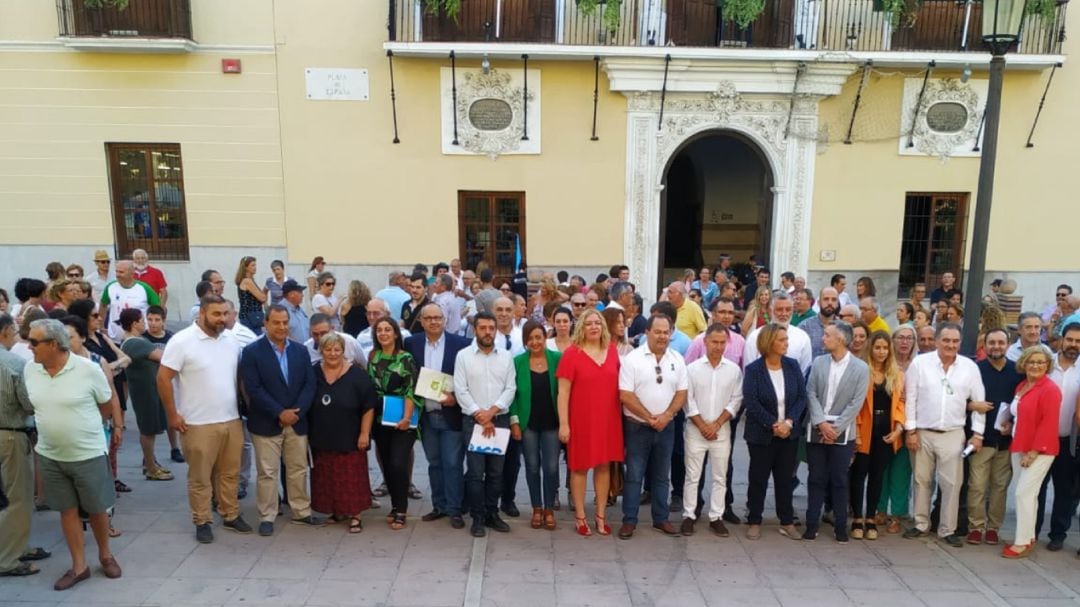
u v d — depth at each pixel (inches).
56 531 201.9
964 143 494.9
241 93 464.4
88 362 169.5
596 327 198.1
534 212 489.4
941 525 208.8
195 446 190.4
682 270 728.3
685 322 280.5
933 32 483.5
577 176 486.6
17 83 455.2
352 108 471.5
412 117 474.3
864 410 202.7
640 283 500.7
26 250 474.3
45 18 448.1
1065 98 492.7
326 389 201.6
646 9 464.1
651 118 481.1
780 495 208.1
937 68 482.9
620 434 202.5
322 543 197.8
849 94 487.5
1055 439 190.9
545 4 462.9
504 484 219.9
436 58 466.6
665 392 199.0
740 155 708.0
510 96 475.8
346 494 203.5
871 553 199.5
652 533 209.6
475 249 497.0
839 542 205.5
